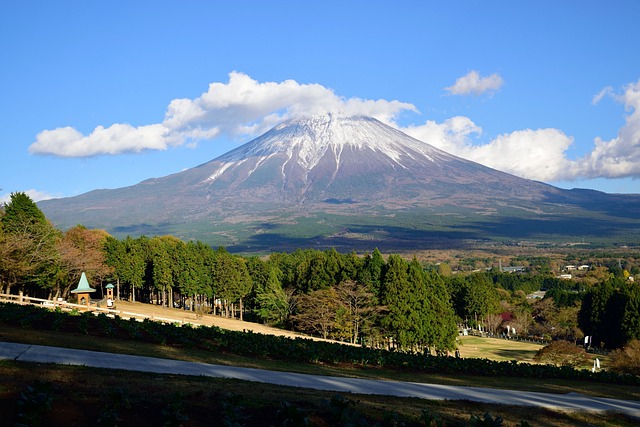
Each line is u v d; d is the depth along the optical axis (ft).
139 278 259.80
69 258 192.24
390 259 196.75
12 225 171.63
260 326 221.87
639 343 164.86
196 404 45.03
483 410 65.67
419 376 99.09
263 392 55.36
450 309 202.08
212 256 262.06
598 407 76.95
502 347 247.70
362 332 196.13
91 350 74.79
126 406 41.01
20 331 80.84
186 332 102.73
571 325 292.61
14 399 39.88
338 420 44.50
